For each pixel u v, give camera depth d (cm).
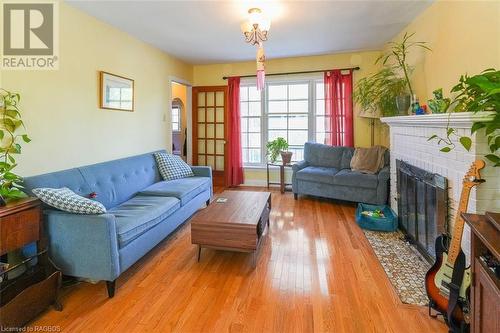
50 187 231
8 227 170
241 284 218
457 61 244
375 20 334
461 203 172
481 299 124
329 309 187
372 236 309
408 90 356
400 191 322
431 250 244
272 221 359
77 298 201
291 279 224
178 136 800
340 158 474
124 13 303
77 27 288
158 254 272
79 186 262
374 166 423
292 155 524
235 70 549
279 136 550
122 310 188
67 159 279
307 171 451
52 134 263
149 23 333
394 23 345
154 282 222
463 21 234
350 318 178
